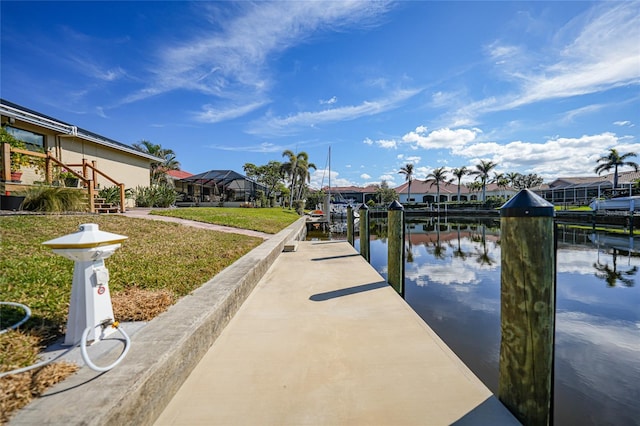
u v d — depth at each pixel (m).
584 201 47.84
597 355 3.90
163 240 5.89
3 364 1.66
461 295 6.23
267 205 31.88
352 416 1.79
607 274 8.76
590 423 2.66
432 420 1.78
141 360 1.81
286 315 3.49
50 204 6.94
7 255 3.54
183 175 38.19
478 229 23.72
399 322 3.29
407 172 58.50
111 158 15.02
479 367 3.49
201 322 2.48
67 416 1.31
